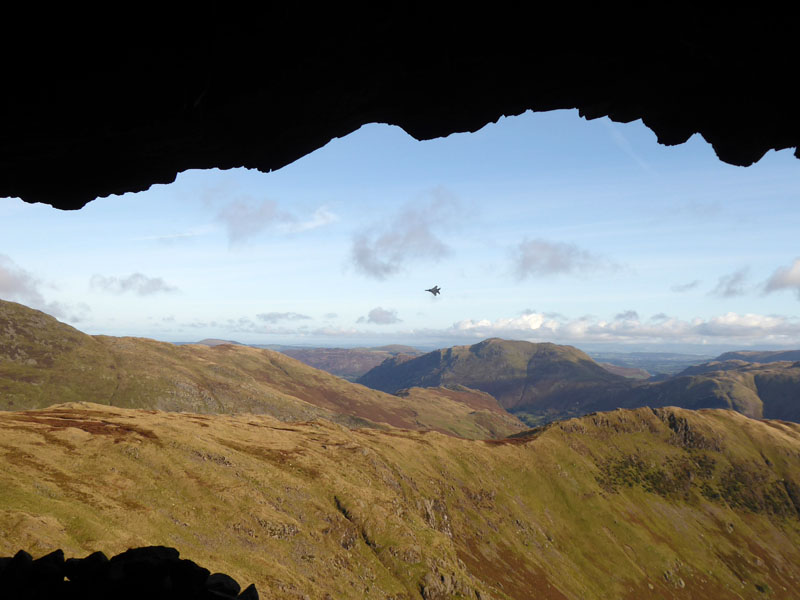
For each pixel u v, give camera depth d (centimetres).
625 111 2211
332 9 1636
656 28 1803
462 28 1788
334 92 1947
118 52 1508
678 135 2248
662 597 18712
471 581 11594
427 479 17150
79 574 1559
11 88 1499
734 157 2214
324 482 11919
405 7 1697
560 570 17550
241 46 1630
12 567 1565
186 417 14625
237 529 8912
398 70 1923
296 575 8500
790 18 1622
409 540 11212
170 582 1528
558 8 1747
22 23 1388
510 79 1995
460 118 2178
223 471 10462
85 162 1961
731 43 1775
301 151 2278
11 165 1905
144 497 8588
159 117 1723
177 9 1479
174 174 2238
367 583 9688
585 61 1931
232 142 2050
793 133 2016
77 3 1392
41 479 7738
